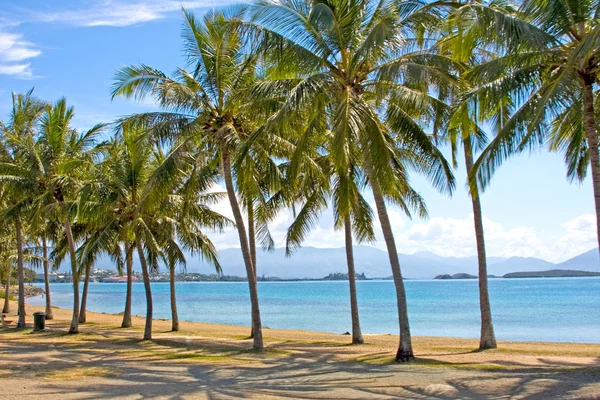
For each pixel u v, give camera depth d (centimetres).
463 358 1636
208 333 2822
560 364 1475
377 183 1642
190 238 2519
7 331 2758
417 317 4697
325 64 1554
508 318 4391
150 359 1734
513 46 1228
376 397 1072
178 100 1842
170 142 1888
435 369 1415
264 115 1767
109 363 1636
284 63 1544
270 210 2311
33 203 2572
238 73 1906
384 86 1540
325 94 1555
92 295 11625
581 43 1080
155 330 2978
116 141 1962
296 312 5644
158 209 2338
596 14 1245
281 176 2045
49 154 2609
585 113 1277
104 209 2314
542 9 1224
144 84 1839
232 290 15475
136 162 2302
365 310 5806
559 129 1669
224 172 1956
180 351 1966
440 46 1653
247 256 1967
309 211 2288
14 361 1659
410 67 1444
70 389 1194
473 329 3628
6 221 2786
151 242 2344
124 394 1136
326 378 1317
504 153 1312
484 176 1324
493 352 1783
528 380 1195
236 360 1703
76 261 2656
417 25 1537
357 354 1828
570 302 6562
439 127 1752
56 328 3017
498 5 1427
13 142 2589
